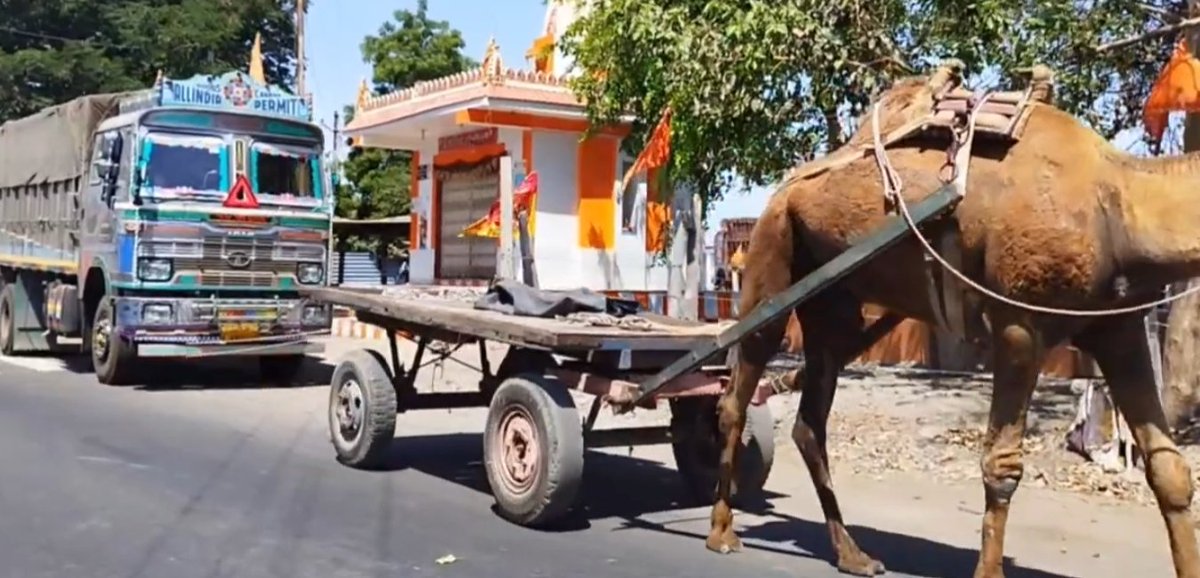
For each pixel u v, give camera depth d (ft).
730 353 24.56
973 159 18.39
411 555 22.16
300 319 47.73
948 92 19.26
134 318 44.78
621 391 22.99
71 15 100.73
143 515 24.77
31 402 41.14
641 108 54.39
